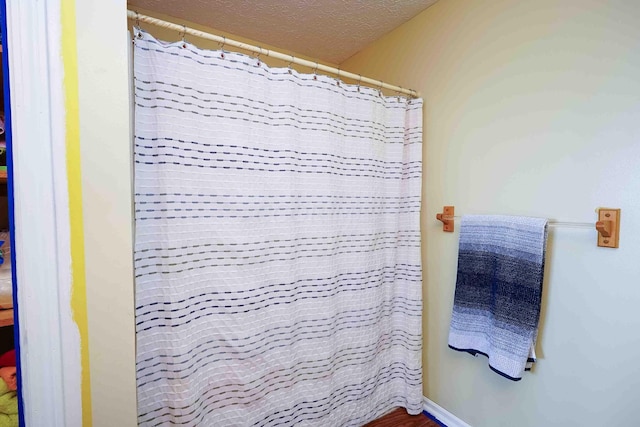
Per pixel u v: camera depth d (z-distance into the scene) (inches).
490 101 52.4
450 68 58.9
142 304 40.0
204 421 44.8
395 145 62.3
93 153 25.5
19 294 23.9
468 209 56.4
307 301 53.9
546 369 46.0
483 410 54.9
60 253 24.5
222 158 44.4
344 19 68.1
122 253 27.2
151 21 39.5
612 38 38.5
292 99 49.6
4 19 23.0
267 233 49.1
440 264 62.0
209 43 73.5
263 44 78.7
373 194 60.2
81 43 24.7
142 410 40.4
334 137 54.9
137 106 38.6
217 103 43.6
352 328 59.1
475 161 55.0
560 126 43.7
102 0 25.6
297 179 51.8
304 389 54.2
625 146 37.9
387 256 63.4
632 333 37.7
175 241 41.2
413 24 66.6
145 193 39.8
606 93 39.2
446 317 61.1
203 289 44.4
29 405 24.5
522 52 47.8
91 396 26.3
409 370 63.1
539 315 44.1
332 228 55.1
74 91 24.5
